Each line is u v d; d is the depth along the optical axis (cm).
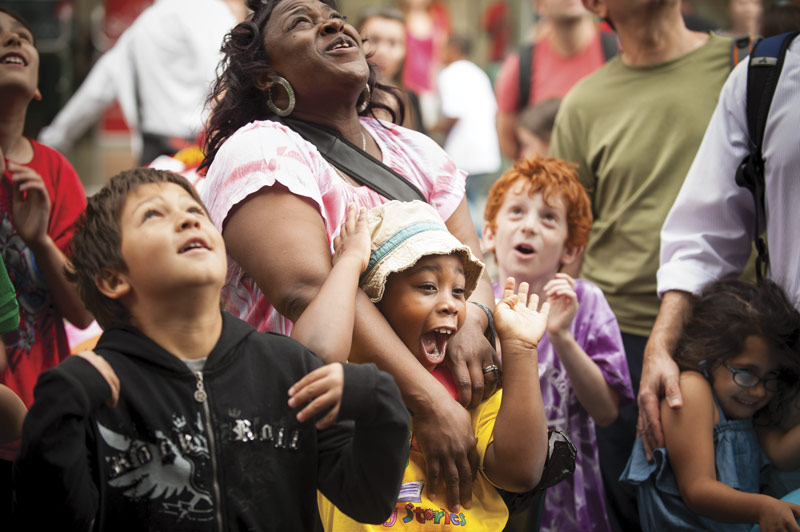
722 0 997
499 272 312
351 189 228
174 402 171
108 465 165
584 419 293
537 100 554
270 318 225
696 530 262
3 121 282
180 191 182
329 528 209
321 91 231
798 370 266
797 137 262
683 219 293
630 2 338
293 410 178
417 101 601
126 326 176
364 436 175
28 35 285
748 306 267
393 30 582
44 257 272
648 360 277
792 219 266
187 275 171
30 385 269
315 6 236
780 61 271
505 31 1057
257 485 173
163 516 167
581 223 310
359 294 207
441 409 202
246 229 210
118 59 580
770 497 248
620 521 312
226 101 241
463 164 711
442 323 207
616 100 352
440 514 204
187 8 555
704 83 338
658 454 267
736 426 267
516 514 225
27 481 156
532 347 210
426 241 208
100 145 961
